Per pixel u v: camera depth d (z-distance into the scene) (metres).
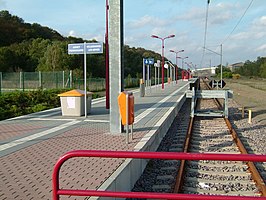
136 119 13.64
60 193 3.51
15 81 36.31
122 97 8.84
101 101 22.69
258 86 63.72
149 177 8.17
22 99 20.97
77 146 8.71
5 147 8.63
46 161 7.27
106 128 11.51
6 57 64.69
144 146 8.74
